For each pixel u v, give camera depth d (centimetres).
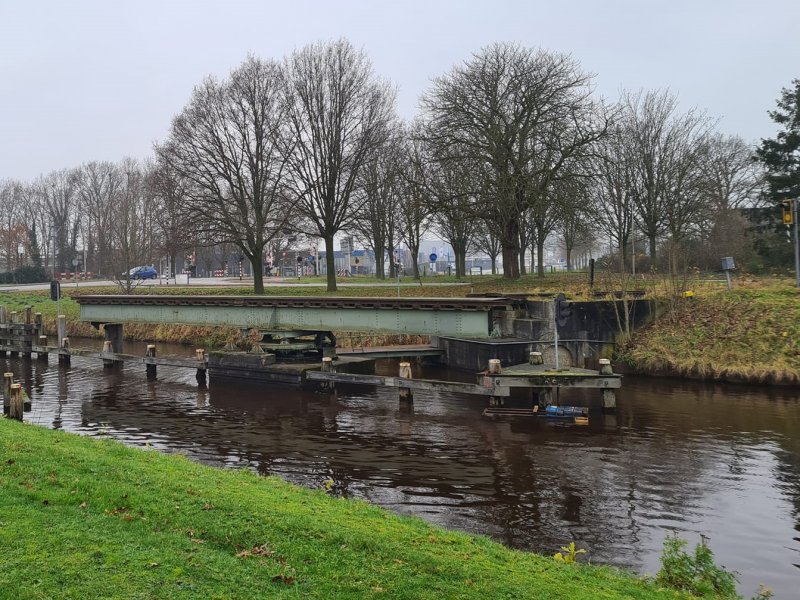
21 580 521
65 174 9275
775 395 1917
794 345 2103
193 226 3500
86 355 2747
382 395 2086
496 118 3141
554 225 4322
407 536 729
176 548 618
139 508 723
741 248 3991
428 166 4234
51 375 2597
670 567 725
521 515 1034
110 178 7594
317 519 743
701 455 1351
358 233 5303
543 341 2195
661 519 1016
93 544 608
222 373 2375
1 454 892
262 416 1805
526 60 3170
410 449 1441
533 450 1411
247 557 611
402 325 2102
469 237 5325
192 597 517
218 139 3566
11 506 694
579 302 2391
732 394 1952
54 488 765
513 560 710
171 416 1820
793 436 1478
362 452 1424
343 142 3669
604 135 2955
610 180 3606
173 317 2694
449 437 1539
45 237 9006
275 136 3609
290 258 9081
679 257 3038
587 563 831
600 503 1087
